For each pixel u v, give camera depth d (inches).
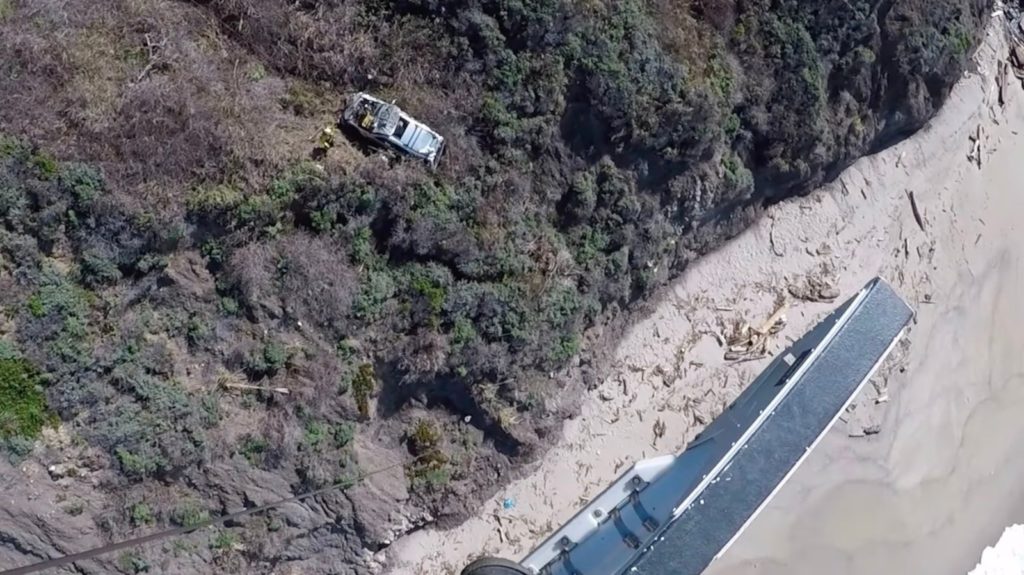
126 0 706.8
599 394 1046.4
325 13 766.5
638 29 860.6
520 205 880.9
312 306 804.6
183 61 712.4
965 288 1253.1
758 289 1136.8
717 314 1111.6
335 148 764.6
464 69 807.1
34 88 660.1
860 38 1064.2
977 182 1290.6
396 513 925.2
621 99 864.9
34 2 673.6
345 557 924.6
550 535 984.9
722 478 835.4
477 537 986.1
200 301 765.3
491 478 983.0
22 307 678.5
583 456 1030.4
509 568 934.4
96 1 696.4
